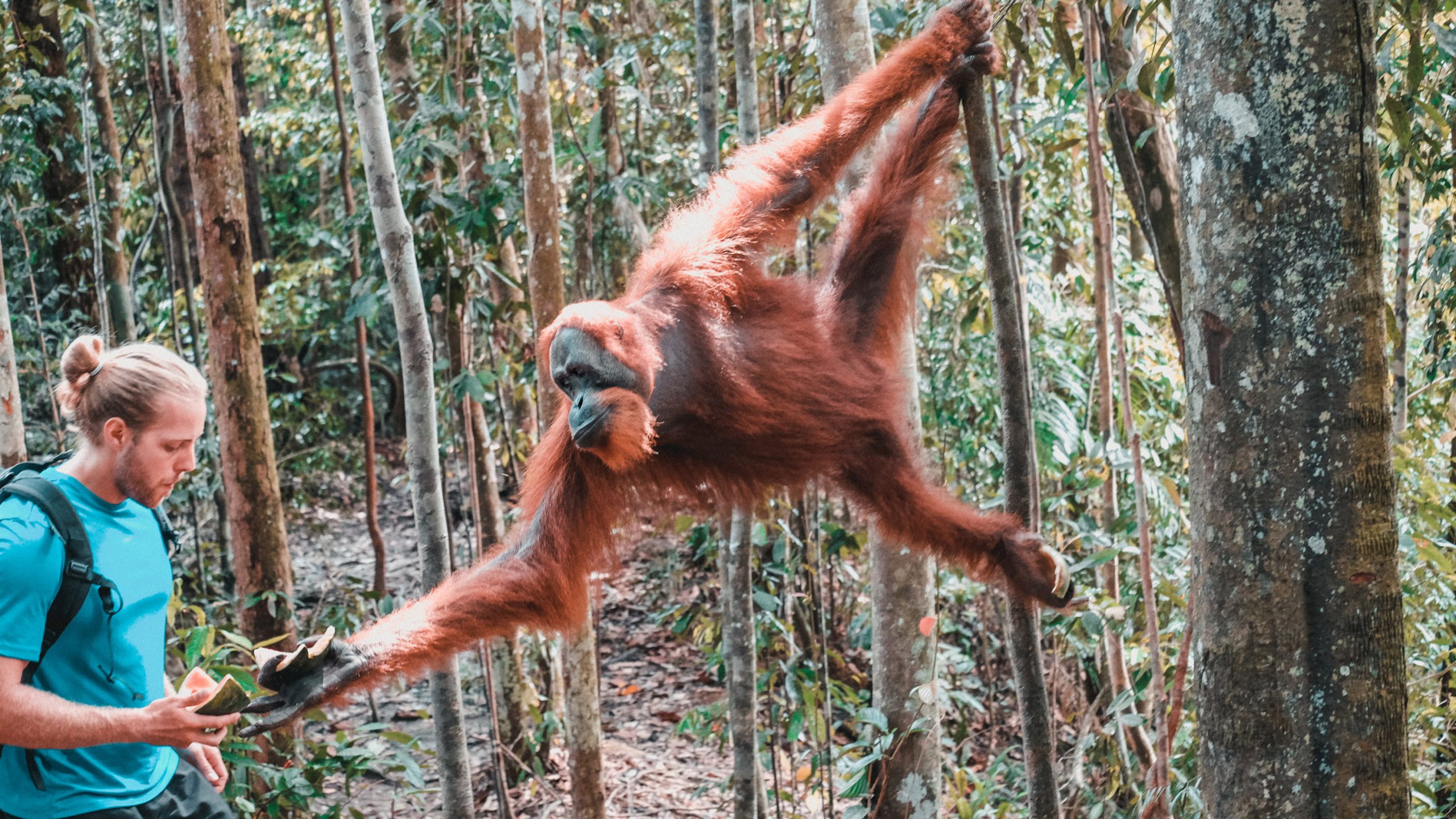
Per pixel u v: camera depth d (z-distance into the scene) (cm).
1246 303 199
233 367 557
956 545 353
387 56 702
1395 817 196
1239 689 203
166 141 884
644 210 1011
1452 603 552
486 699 751
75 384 263
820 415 317
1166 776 319
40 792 259
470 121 729
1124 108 423
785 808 650
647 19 1047
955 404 759
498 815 686
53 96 920
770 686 574
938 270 682
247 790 495
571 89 939
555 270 484
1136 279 823
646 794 705
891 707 436
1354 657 195
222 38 545
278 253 1688
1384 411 196
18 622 239
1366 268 195
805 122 346
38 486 252
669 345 297
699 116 505
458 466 1116
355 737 598
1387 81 486
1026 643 342
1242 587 202
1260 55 196
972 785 703
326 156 1291
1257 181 197
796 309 330
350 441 1511
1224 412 203
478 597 291
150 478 267
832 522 639
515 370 787
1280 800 199
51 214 993
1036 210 812
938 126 356
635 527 331
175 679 622
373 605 752
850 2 409
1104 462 461
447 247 649
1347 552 195
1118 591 584
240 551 568
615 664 934
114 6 1162
